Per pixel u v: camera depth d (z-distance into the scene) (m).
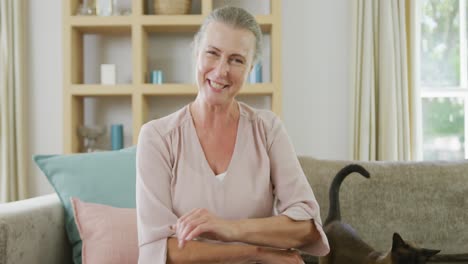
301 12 3.55
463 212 2.02
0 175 3.42
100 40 3.54
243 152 1.40
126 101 3.55
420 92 3.52
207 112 1.41
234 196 1.35
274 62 3.19
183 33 3.54
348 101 3.54
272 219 1.28
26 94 3.54
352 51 3.42
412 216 2.01
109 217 1.76
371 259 1.43
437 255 1.94
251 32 1.34
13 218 1.55
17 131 3.43
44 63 3.56
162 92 3.21
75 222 1.80
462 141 3.71
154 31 3.46
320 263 1.67
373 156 3.39
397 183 2.04
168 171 1.38
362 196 2.02
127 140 3.56
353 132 3.42
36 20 3.54
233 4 3.54
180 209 1.35
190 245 1.25
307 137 3.57
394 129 3.37
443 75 3.71
